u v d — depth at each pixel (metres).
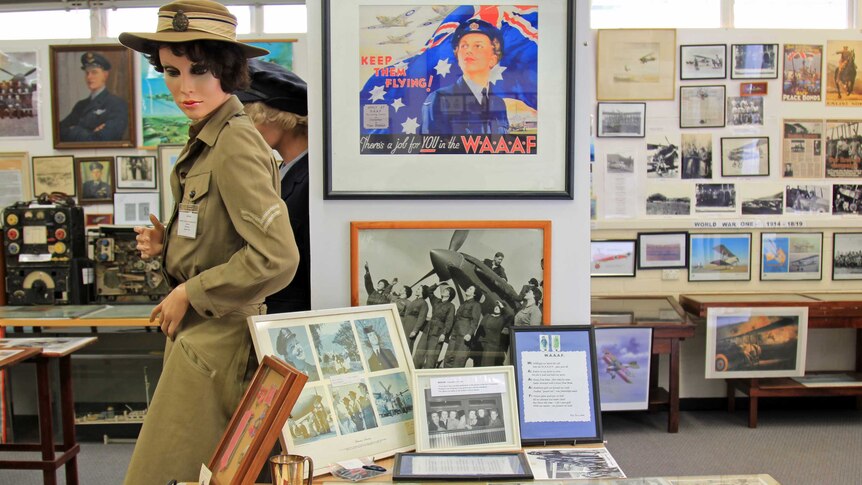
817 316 3.97
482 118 1.66
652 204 4.39
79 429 3.80
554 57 1.66
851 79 4.38
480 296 1.67
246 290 1.29
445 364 1.66
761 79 4.36
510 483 1.30
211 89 1.37
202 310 1.31
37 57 4.23
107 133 4.25
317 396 1.42
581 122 1.67
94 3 4.30
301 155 1.96
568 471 1.37
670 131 4.37
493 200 1.67
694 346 4.44
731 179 4.39
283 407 1.14
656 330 3.84
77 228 3.74
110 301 3.76
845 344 4.49
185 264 1.39
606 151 4.37
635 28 4.34
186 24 1.32
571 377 1.57
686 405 4.46
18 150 4.26
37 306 3.62
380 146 1.65
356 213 1.67
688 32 4.33
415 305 1.66
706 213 4.40
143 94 4.23
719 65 4.34
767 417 4.29
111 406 3.82
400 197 1.65
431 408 1.47
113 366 3.81
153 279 3.73
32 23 4.36
